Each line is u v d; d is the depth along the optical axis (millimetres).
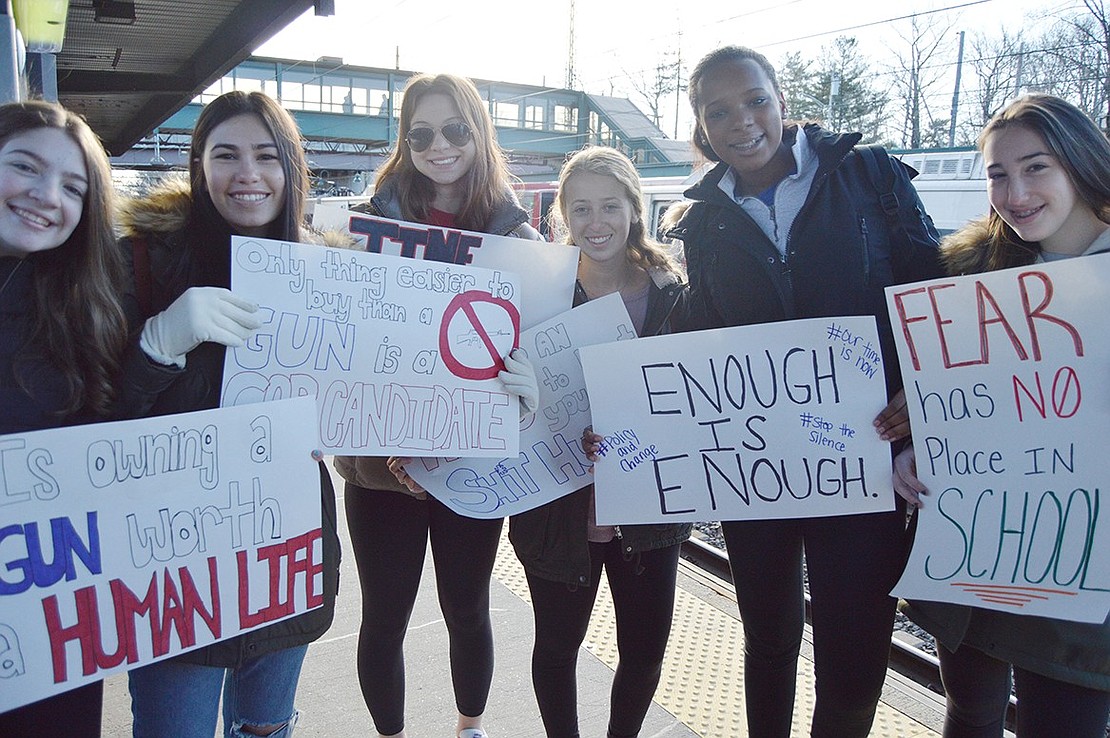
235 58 6504
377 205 2186
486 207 2203
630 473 2014
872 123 33344
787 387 1905
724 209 1977
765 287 1944
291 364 1724
